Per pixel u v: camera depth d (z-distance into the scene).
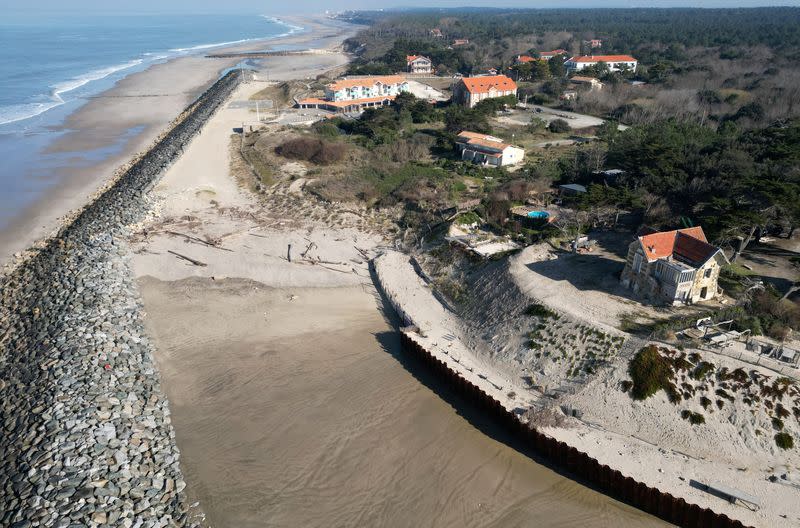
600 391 41.38
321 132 118.38
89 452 36.31
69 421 38.22
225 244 69.38
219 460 38.44
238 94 170.12
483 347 48.88
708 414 38.19
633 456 36.94
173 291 59.59
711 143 86.25
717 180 68.50
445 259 62.47
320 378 46.91
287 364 48.56
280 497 35.84
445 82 188.38
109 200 77.88
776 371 38.78
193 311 56.16
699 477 35.16
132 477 35.59
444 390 45.88
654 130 97.38
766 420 37.06
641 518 34.75
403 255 66.94
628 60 192.88
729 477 35.00
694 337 42.75
